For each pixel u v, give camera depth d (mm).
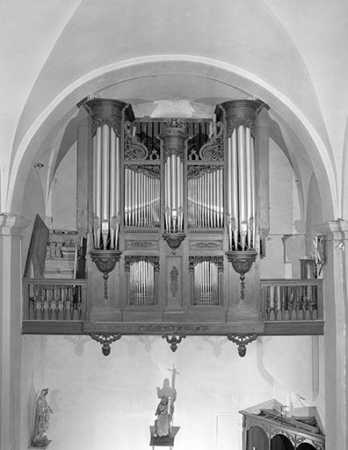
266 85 9984
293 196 13969
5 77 8977
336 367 10305
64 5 8039
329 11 8031
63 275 13047
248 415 12867
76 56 9188
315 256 12500
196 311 11094
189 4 8289
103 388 13406
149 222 11250
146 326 11047
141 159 11242
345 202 10016
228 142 11219
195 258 11195
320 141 10023
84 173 11664
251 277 11156
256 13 8297
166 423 12820
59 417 13328
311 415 12953
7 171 9727
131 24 8750
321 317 11164
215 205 11211
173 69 10250
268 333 11141
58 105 9938
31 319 11164
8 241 10078
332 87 9281
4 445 9852
